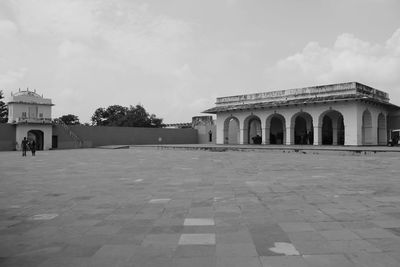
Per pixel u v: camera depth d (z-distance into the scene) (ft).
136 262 10.08
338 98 83.56
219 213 16.25
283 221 14.52
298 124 114.42
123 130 139.13
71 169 40.40
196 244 11.63
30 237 12.91
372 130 90.12
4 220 15.64
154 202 19.29
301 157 56.03
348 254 10.42
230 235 12.62
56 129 120.67
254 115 103.86
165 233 13.02
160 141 148.97
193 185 25.61
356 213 15.76
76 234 13.16
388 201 18.48
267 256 10.36
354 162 44.57
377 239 11.83
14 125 112.78
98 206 18.51
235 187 24.21
